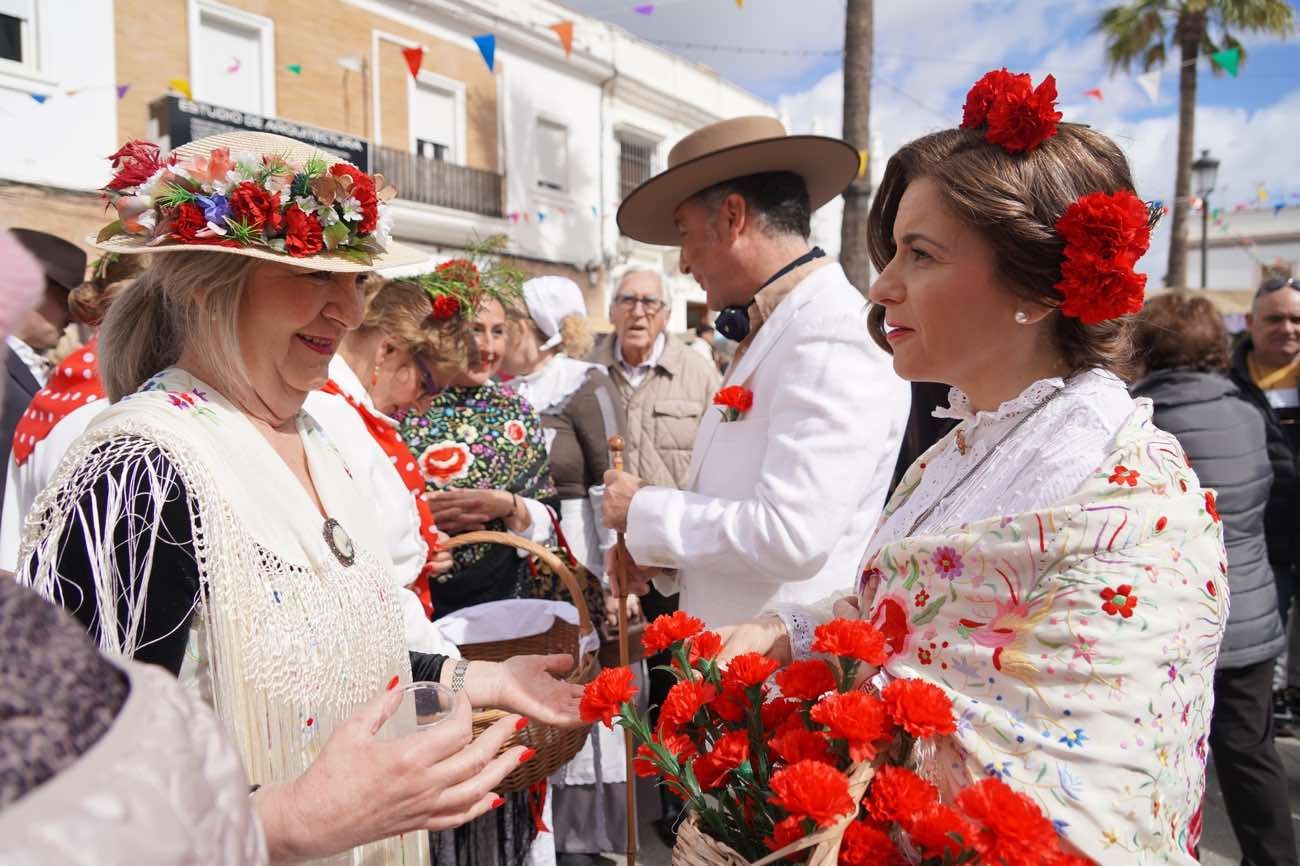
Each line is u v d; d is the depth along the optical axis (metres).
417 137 11.76
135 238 1.11
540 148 13.34
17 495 2.07
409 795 0.86
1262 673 2.30
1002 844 0.72
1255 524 2.39
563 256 13.76
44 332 2.84
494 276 2.85
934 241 1.00
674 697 0.99
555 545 2.59
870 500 1.81
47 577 0.90
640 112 14.95
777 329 1.80
